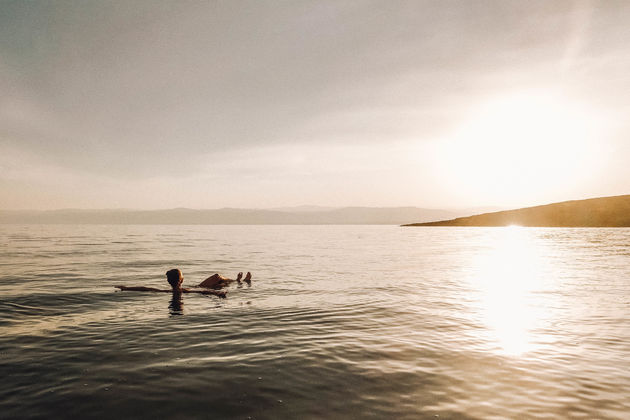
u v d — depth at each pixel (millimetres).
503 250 33281
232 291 12531
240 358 5992
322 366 5633
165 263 21562
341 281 14867
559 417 4062
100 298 11000
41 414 4191
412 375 5273
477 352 6289
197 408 4328
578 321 8445
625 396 4594
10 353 6188
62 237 62438
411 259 25031
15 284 13391
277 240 57750
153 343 6758
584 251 31062
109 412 4242
